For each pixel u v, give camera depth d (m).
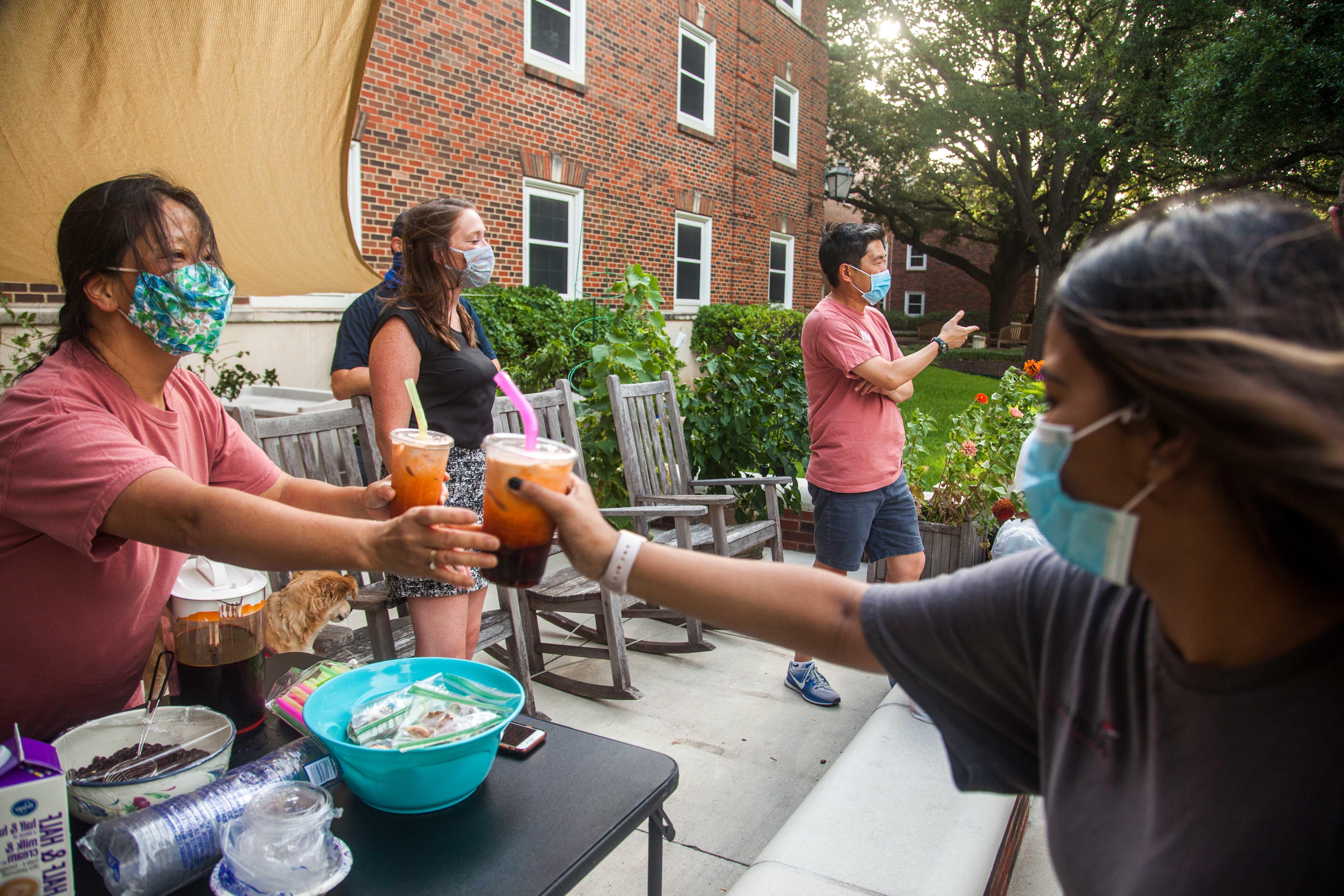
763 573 1.04
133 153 2.31
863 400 3.04
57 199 2.35
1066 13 17.27
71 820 1.23
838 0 19.22
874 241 2.99
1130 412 0.64
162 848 1.06
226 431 1.67
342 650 2.50
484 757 1.28
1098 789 0.77
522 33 8.73
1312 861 0.62
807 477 3.23
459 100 8.10
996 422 4.14
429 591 2.34
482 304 7.79
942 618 0.94
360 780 1.24
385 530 1.11
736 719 3.13
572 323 8.73
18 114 2.04
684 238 12.30
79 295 1.36
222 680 1.43
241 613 1.44
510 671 3.36
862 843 2.03
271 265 3.25
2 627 1.33
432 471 1.35
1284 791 0.63
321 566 1.16
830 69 20.39
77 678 1.44
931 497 4.15
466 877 1.12
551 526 1.09
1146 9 15.27
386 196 7.53
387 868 1.13
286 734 1.47
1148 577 0.69
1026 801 2.49
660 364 4.75
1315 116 11.09
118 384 1.39
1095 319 0.64
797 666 3.32
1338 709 0.62
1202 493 0.63
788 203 14.90
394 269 2.85
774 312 12.47
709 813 2.54
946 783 2.31
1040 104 17.73
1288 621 0.64
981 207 24.30
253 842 1.04
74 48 1.92
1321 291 0.57
